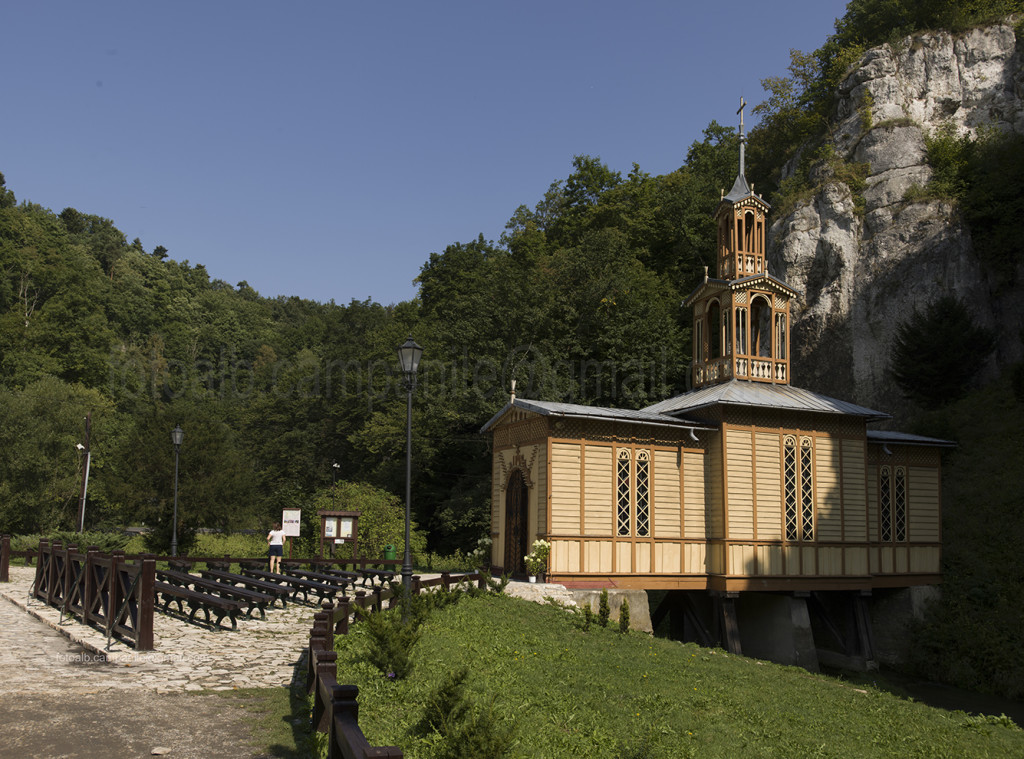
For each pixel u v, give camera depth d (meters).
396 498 41.56
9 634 13.38
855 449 23.84
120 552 12.88
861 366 38.69
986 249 38.41
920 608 24.59
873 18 50.19
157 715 8.05
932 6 47.91
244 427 67.31
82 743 7.04
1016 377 31.27
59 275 85.69
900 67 44.28
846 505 23.33
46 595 17.86
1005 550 25.12
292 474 56.12
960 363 33.59
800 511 22.59
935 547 25.41
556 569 20.00
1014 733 12.99
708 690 12.57
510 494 22.97
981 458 29.05
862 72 44.41
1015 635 22.17
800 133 50.84
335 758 5.04
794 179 45.53
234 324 113.44
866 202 41.03
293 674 10.25
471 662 11.38
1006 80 42.47
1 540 23.91
